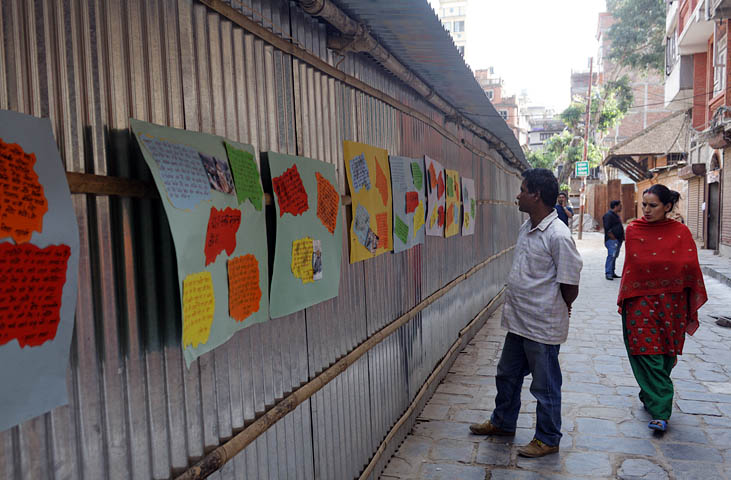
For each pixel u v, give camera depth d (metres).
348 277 3.12
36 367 1.23
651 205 4.27
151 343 1.64
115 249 1.52
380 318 3.64
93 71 1.45
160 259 1.67
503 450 3.91
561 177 40.31
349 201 3.07
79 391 1.41
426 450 3.95
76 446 1.40
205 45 1.90
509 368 4.05
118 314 1.53
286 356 2.42
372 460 3.43
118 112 1.52
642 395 4.39
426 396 4.82
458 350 6.29
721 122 14.79
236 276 1.95
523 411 4.64
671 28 23.17
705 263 14.48
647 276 4.23
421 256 4.64
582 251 21.28
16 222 1.17
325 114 2.86
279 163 2.29
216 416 1.93
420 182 4.46
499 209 9.70
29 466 1.27
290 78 2.50
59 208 1.28
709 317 8.34
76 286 1.32
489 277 8.67
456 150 6.14
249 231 2.05
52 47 1.34
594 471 3.57
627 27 31.23
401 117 4.14
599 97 35.81
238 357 2.07
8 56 1.23
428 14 2.89
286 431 2.41
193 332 1.67
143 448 1.61
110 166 1.49
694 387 5.17
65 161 1.36
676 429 4.21
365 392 3.37
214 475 1.90
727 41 15.19
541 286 3.73
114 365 1.51
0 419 1.14
